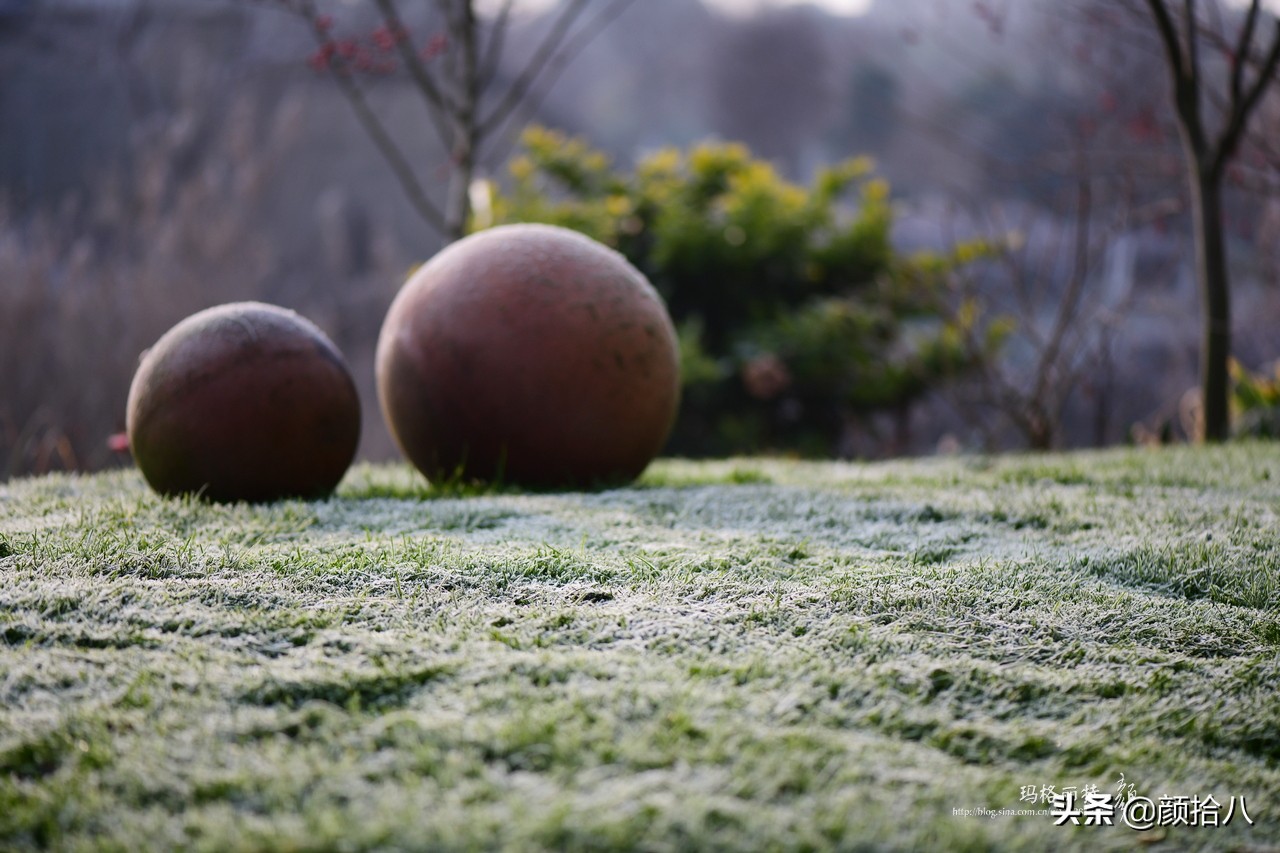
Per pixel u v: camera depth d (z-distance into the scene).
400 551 2.50
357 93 6.51
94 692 1.69
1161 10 5.42
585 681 1.73
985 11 7.74
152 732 1.56
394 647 1.86
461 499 3.47
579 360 3.70
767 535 2.87
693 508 3.31
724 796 1.39
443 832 1.28
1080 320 7.77
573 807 1.34
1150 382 9.31
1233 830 1.44
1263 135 6.71
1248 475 3.83
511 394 3.68
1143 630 2.10
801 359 7.98
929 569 2.48
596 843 1.26
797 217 8.54
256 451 3.33
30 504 3.20
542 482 3.84
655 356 3.87
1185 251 8.47
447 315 3.72
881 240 8.58
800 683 1.76
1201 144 5.57
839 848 1.29
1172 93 5.60
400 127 13.34
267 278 9.84
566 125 19.66
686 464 5.07
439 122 6.93
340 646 1.89
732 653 1.91
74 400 6.46
